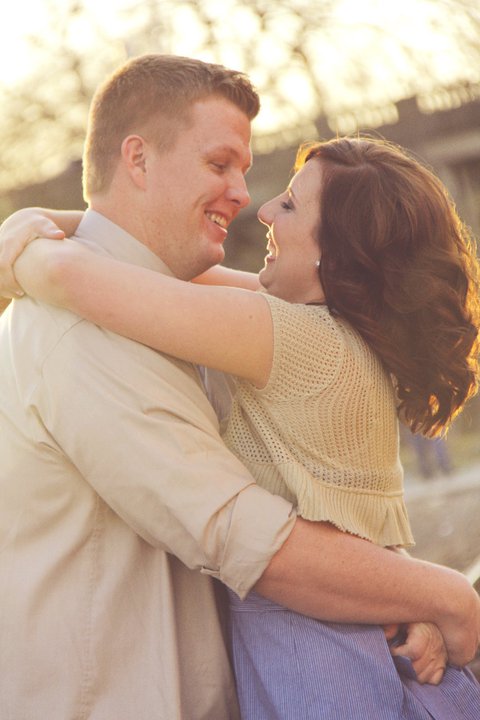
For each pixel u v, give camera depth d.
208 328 2.37
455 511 9.15
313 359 2.48
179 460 2.32
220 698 2.47
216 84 2.62
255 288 3.16
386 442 2.62
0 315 2.63
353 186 2.58
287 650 2.43
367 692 2.39
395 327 2.57
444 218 2.62
